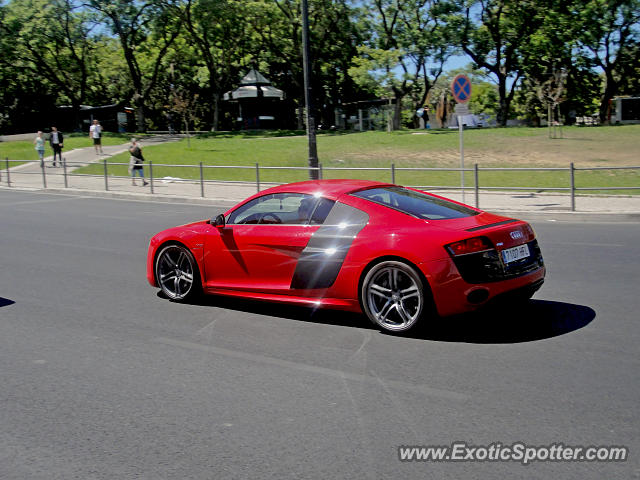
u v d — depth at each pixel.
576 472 3.35
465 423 3.98
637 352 5.21
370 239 5.98
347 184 6.71
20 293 8.13
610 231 12.30
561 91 39.59
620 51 55.53
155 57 61.75
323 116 67.75
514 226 5.95
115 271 9.46
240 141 42.47
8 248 11.81
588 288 7.60
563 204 16.31
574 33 52.50
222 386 4.77
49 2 50.19
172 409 4.36
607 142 34.41
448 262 5.52
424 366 5.05
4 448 3.84
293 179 25.03
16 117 61.09
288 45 59.06
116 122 59.12
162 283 7.64
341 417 4.14
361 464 3.50
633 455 3.50
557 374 4.77
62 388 4.81
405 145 36.28
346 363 5.19
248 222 6.92
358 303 6.13
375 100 60.81
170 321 6.66
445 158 30.03
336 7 55.28
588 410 4.10
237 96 61.12
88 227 14.50
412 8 54.34
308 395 4.54
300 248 6.41
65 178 24.22
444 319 6.36
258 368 5.14
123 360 5.43
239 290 6.96
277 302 6.67
